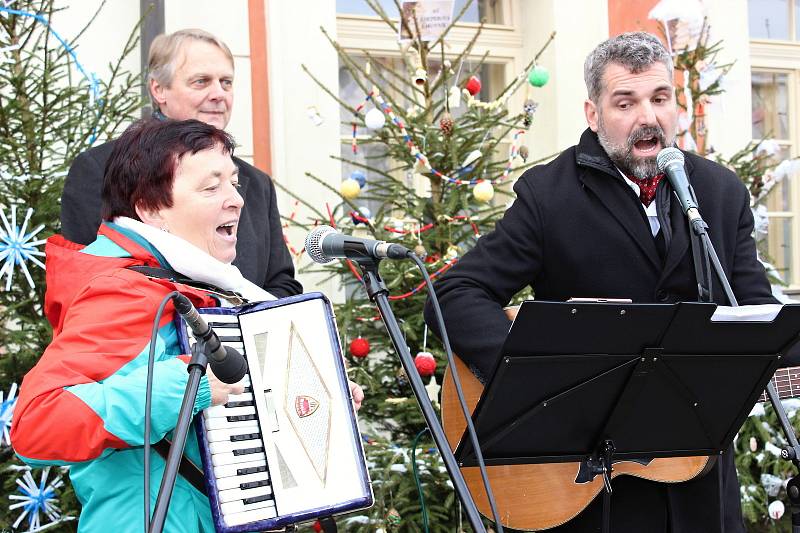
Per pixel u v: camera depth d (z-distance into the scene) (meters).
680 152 2.27
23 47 3.35
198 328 1.48
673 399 2.03
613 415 2.02
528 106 3.84
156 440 1.60
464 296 2.47
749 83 5.33
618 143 2.38
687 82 4.62
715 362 2.00
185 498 1.69
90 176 2.51
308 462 1.70
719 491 2.35
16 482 2.90
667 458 2.38
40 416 1.56
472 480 2.51
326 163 4.45
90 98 3.44
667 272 2.38
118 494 1.68
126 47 3.62
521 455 2.05
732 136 5.28
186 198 1.83
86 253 1.79
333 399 1.76
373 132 3.97
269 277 2.66
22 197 3.19
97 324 1.64
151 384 1.45
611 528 2.40
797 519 2.04
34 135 3.25
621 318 1.86
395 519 3.10
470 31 5.17
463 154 3.78
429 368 3.21
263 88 4.37
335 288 4.38
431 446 3.39
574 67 5.07
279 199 4.34
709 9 5.24
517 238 2.48
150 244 1.80
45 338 3.15
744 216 2.51
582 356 1.89
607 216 2.44
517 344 1.84
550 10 5.06
